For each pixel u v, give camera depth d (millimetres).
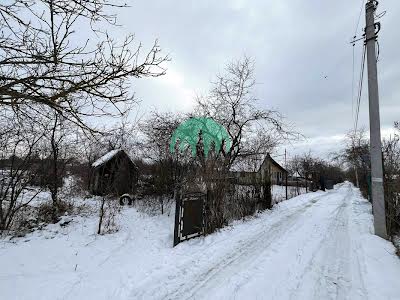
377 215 7227
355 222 9297
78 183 12070
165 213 10047
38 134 6910
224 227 7984
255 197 11047
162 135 11773
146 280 4289
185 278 4414
